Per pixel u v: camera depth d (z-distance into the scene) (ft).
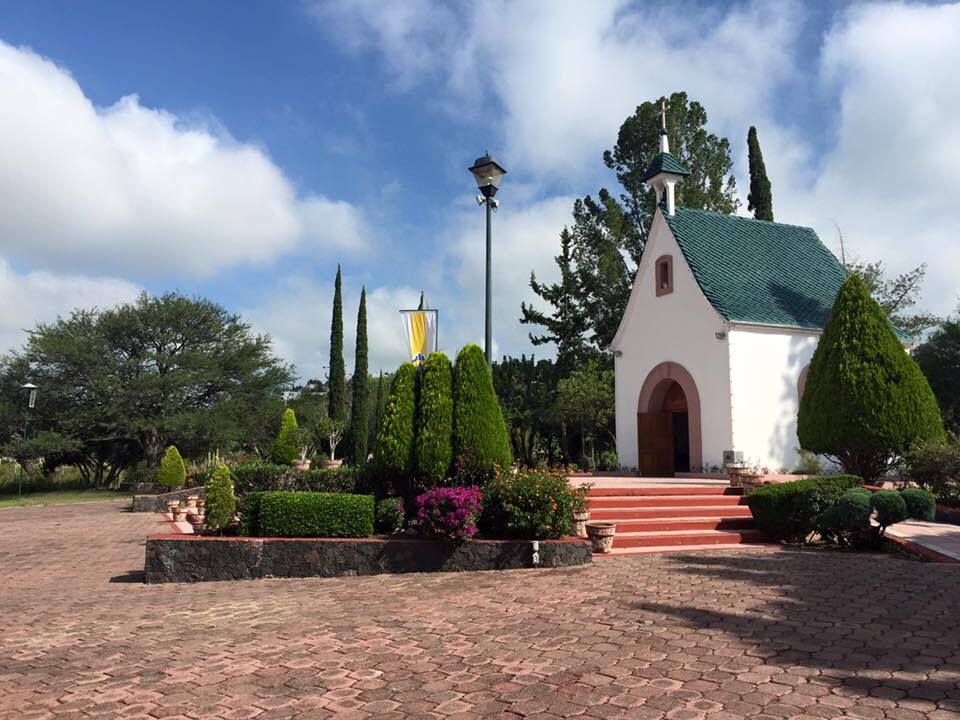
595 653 19.80
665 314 74.28
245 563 36.24
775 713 15.17
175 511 69.05
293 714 16.22
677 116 112.06
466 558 35.06
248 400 142.82
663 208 77.41
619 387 81.20
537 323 117.19
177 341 139.85
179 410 132.67
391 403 41.34
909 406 51.88
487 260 46.09
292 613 26.91
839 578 29.50
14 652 22.90
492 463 39.83
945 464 46.39
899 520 36.63
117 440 136.36
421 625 23.95
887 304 114.11
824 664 18.28
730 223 79.82
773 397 66.49
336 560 35.86
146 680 19.15
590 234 117.91
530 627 22.95
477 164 46.55
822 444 54.54
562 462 101.40
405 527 39.52
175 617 27.27
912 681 16.92
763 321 66.59
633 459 78.02
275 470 45.80
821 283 77.15
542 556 34.63
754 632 21.38
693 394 69.41
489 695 16.89
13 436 125.90
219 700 17.31
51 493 127.95
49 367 128.67
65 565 44.88
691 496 48.62
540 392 108.88
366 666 19.52
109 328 133.28
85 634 25.09
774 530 40.83
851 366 53.16
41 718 16.60
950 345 91.20
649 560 35.09
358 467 43.78
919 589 27.14
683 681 17.31
